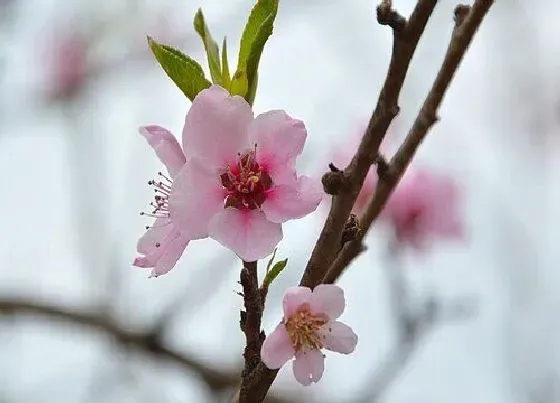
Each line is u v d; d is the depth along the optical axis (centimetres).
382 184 53
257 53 50
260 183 49
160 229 51
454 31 53
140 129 50
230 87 50
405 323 70
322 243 50
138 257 50
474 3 52
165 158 50
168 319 92
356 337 49
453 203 78
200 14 50
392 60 49
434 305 70
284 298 49
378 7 49
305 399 89
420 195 75
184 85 49
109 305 96
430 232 75
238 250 49
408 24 49
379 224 75
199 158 49
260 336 49
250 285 48
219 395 89
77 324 95
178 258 50
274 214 49
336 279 52
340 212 49
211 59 50
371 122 49
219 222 49
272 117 50
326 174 49
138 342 92
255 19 50
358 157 49
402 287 70
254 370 49
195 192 49
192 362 91
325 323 49
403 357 69
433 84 53
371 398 69
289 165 49
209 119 49
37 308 95
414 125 53
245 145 50
